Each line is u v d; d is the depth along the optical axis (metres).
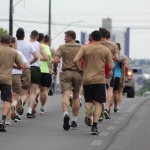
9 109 30.80
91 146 26.42
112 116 40.16
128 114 41.88
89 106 30.59
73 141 27.86
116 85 41.06
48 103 51.56
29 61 35.56
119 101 42.19
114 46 36.34
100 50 29.97
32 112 38.00
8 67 30.53
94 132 30.03
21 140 28.00
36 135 29.81
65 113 31.66
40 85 39.84
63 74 31.86
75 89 32.00
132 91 66.81
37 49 37.06
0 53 30.42
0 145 26.41
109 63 30.06
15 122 35.06
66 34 32.06
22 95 35.69
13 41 33.81
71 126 32.50
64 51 31.89
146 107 48.66
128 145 27.02
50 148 25.73
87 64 30.05
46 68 39.28
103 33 36.28
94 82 29.81
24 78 35.38
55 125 34.12
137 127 33.97
